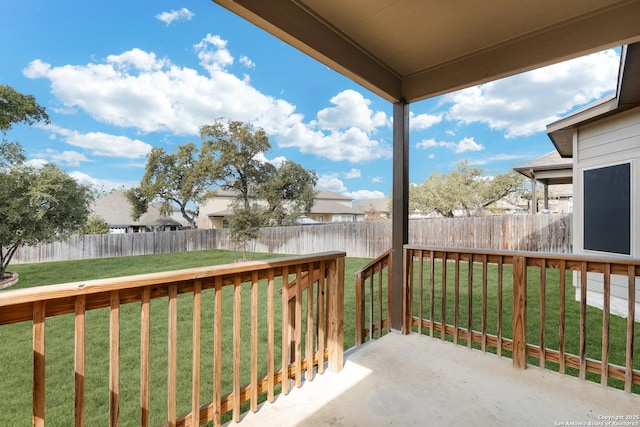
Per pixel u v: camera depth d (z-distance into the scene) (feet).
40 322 3.93
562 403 6.64
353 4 7.02
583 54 7.52
